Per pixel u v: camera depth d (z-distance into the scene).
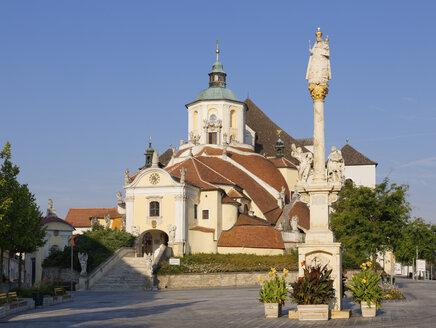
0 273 48.41
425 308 34.22
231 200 89.19
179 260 74.31
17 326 29.06
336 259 29.52
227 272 74.12
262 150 126.00
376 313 31.11
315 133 30.91
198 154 107.44
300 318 28.02
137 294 59.38
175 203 82.19
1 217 41.50
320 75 30.73
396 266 139.75
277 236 86.19
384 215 55.69
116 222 113.62
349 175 135.38
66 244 78.00
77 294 60.97
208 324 28.11
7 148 47.91
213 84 115.31
